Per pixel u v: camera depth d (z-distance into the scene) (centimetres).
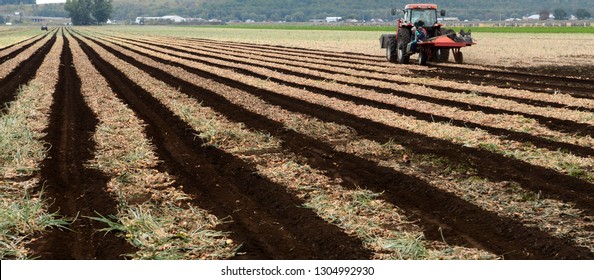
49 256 728
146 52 4238
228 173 1080
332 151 1224
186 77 2462
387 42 3197
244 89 2100
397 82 2289
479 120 1502
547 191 956
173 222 832
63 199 938
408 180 1009
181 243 766
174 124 1484
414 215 866
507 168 1089
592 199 923
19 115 1553
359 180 1027
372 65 2989
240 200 937
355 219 838
